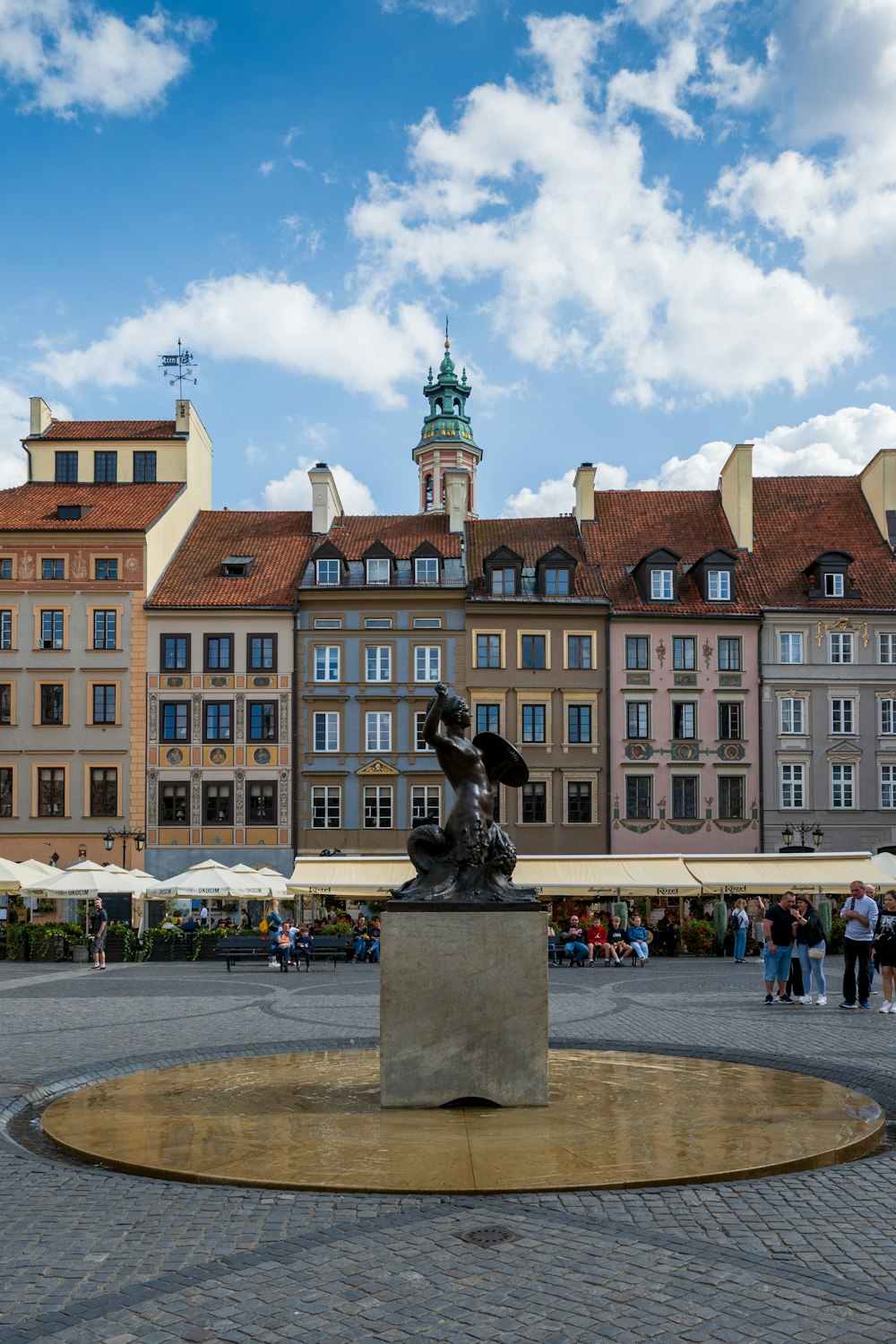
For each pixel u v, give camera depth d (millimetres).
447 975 12195
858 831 57250
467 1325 6469
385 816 55906
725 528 62562
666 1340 6281
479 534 62750
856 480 65312
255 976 33188
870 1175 9547
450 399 113312
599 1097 12656
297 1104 12367
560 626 57281
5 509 58719
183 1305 6773
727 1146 10312
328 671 56656
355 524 62469
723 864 44938
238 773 55906
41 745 56000
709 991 27016
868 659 58000
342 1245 7758
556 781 56656
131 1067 15180
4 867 42062
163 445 62375
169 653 56500
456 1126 11164
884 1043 17281
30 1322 6574
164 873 55469
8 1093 13234
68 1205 8781
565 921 45312
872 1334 6363
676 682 57375
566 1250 7637
